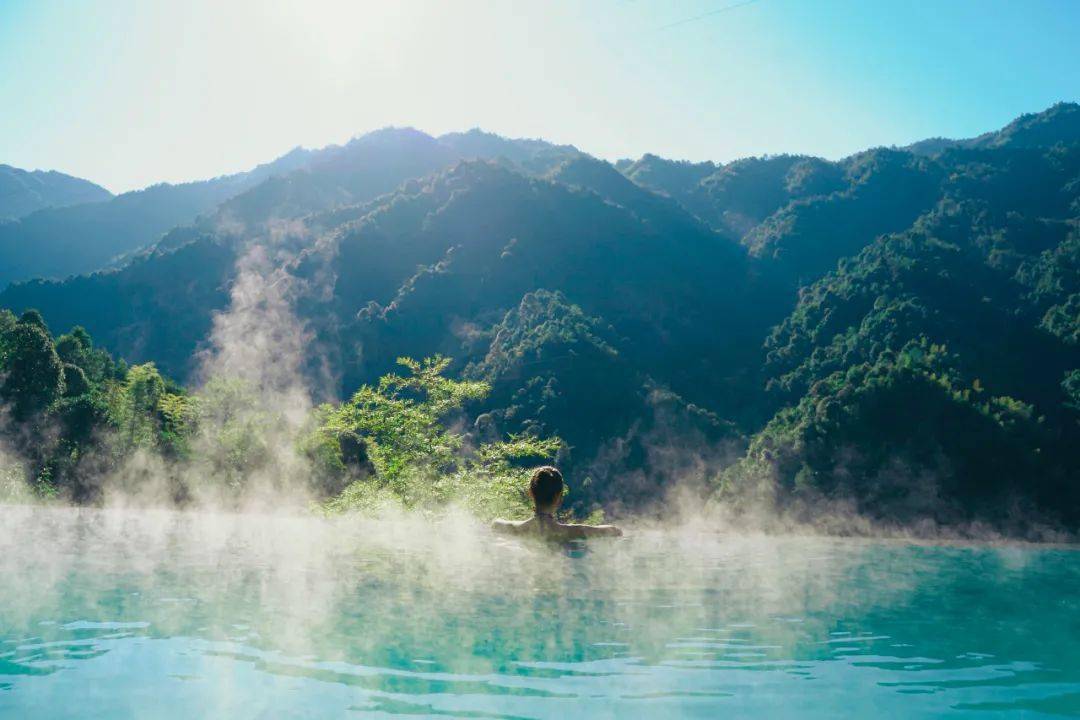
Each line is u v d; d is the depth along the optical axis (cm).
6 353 2317
